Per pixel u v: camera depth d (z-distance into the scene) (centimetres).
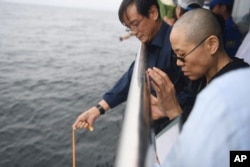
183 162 56
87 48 3628
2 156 890
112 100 256
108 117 1116
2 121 1156
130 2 213
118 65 2536
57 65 2466
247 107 53
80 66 2434
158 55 219
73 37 4838
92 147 925
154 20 213
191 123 58
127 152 64
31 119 1184
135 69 133
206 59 145
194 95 187
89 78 1995
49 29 6006
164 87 167
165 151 136
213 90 58
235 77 58
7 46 3459
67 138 998
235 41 318
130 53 3356
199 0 395
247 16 386
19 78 1942
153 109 175
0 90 1623
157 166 92
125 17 217
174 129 144
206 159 53
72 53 3172
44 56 2912
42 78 1967
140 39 221
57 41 4222
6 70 2188
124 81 258
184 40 144
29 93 1583
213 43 144
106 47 3800
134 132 69
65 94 1577
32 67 2358
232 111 54
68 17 11488
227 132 52
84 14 15600
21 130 1071
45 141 982
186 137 57
